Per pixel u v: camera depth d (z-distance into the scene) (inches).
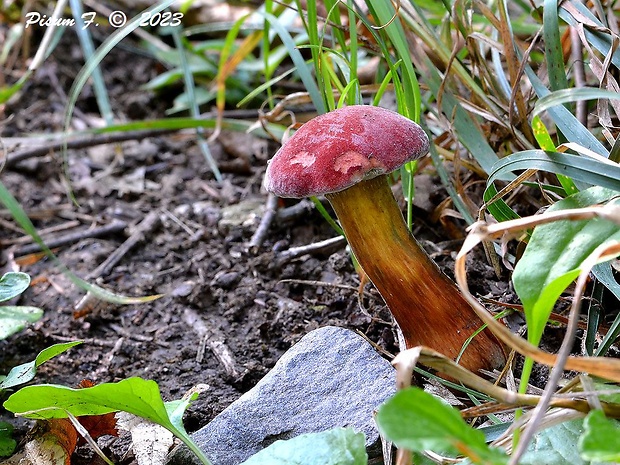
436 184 13.1
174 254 14.1
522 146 11.0
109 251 14.4
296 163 8.5
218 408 10.3
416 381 9.8
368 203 8.9
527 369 7.4
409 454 7.2
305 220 13.9
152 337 12.0
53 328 12.4
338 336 9.8
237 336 11.7
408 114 10.9
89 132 14.6
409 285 9.1
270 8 13.7
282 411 9.1
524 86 13.7
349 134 8.5
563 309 10.4
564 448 7.6
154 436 9.2
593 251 7.3
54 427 9.4
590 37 10.4
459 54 13.3
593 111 12.0
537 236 7.7
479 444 6.3
